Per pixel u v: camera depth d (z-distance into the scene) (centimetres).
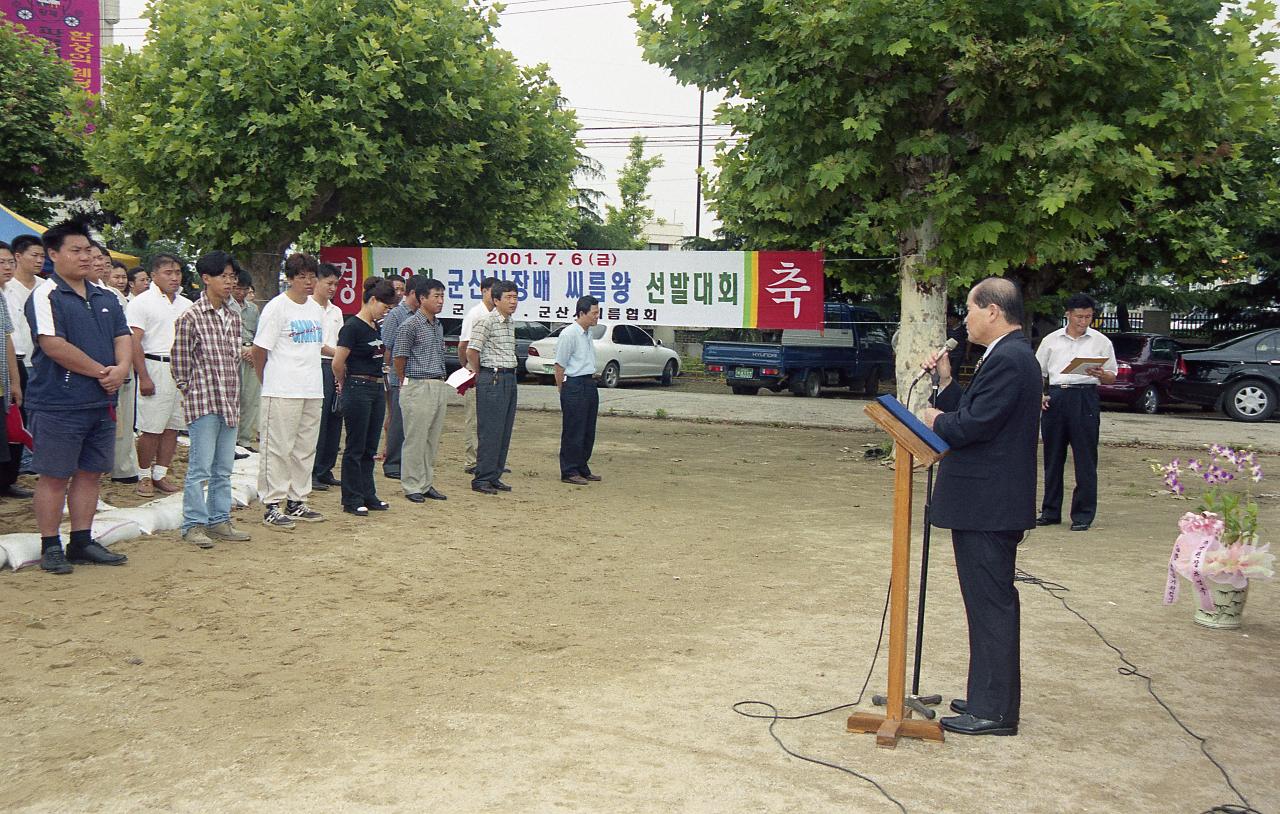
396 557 730
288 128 1333
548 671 515
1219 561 602
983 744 438
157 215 1427
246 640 544
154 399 830
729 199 1323
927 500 471
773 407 2002
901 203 1180
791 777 398
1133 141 1087
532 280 1502
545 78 1638
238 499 845
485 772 394
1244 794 392
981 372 448
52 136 1728
